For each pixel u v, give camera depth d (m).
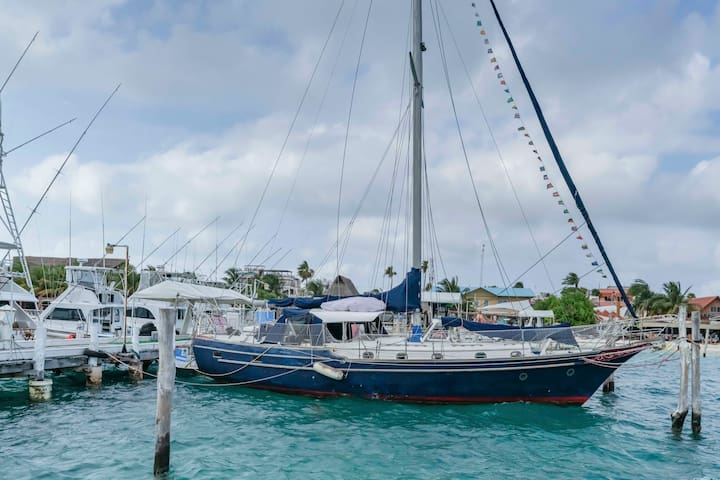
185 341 28.27
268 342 20.84
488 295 67.12
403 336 21.27
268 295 60.12
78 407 18.69
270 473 12.62
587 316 52.16
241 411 18.39
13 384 22.27
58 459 13.23
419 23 21.41
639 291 79.94
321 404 19.09
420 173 20.72
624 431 16.69
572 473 12.93
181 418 17.47
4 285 24.61
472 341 20.31
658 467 13.44
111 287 36.16
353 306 19.58
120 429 15.91
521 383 17.95
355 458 13.80
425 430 16.14
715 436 16.38
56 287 50.19
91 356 22.41
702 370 38.72
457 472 12.91
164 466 12.20
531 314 40.78
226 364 21.80
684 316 17.08
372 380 18.78
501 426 16.56
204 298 24.28
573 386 17.95
